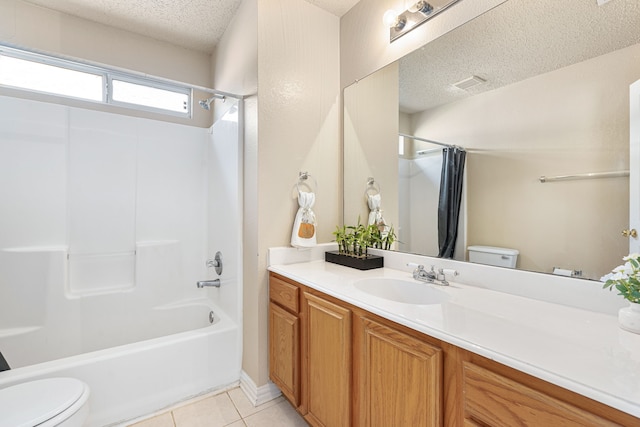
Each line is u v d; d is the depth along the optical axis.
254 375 1.78
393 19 1.63
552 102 1.09
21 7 2.06
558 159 1.08
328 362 1.29
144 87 2.55
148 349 1.64
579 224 1.03
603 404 0.56
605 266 0.97
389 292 1.45
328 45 2.05
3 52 1.61
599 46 0.98
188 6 2.10
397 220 1.70
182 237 2.62
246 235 1.90
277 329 1.67
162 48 2.59
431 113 1.52
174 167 2.60
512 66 1.21
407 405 0.94
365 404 1.11
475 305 1.05
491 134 1.27
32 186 2.07
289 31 1.87
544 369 0.63
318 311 1.35
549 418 0.63
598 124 0.98
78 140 2.22
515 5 1.19
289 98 1.86
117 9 2.15
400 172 1.69
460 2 1.38
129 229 2.40
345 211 2.07
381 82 1.79
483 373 0.75
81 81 2.33
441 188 1.47
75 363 1.46
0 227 1.98
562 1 1.07
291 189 1.86
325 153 2.02
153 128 2.52
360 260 1.65
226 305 2.16
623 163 0.93
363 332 1.12
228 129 2.14
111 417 1.54
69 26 2.22
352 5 1.98
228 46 2.29
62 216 2.16
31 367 1.41
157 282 2.47
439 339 0.84
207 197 2.69
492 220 1.27
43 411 1.06
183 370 1.75
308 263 1.84
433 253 1.50
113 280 2.34
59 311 2.09
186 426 1.54
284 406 1.71
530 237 1.15
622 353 0.70
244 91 1.93
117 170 2.37
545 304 1.06
